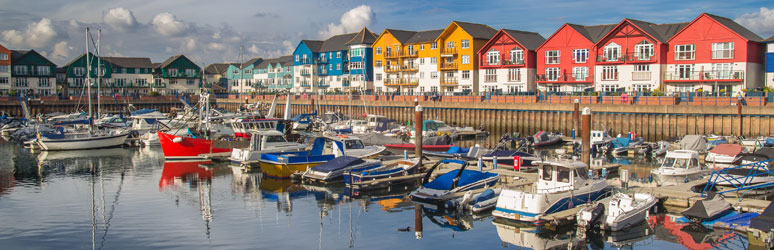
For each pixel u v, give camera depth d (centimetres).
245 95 10462
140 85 12075
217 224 2361
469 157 3831
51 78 10744
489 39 8281
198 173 3566
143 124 6209
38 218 2445
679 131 5225
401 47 9062
